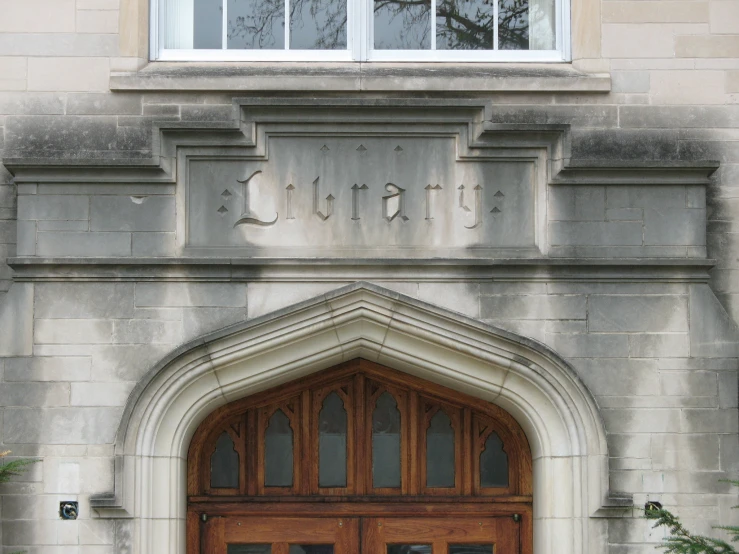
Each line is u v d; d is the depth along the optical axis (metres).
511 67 8.55
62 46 8.38
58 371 8.00
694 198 8.24
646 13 8.52
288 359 8.11
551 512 8.09
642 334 8.13
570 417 8.09
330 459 8.58
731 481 7.57
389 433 8.62
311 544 8.51
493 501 8.54
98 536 7.86
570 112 8.39
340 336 8.11
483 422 8.66
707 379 8.11
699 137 8.41
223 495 8.46
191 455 8.44
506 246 8.17
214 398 8.15
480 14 8.78
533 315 8.12
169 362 7.92
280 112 8.16
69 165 8.05
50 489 7.88
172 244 8.11
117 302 8.05
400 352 8.17
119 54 8.39
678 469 8.02
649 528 7.97
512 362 8.09
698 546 7.39
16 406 7.96
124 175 8.12
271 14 8.73
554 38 8.77
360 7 8.66
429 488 8.57
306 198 8.17
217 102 8.37
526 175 8.23
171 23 8.70
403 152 8.22
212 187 8.16
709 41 8.49
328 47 8.69
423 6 8.76
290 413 8.59
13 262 8.00
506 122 8.36
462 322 8.02
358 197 8.17
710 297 8.18
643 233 8.20
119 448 7.87
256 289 8.08
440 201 8.19
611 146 8.37
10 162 8.04
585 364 8.10
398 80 8.34
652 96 8.43
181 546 8.18
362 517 8.53
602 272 8.14
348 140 8.23
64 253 8.07
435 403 8.65
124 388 8.00
